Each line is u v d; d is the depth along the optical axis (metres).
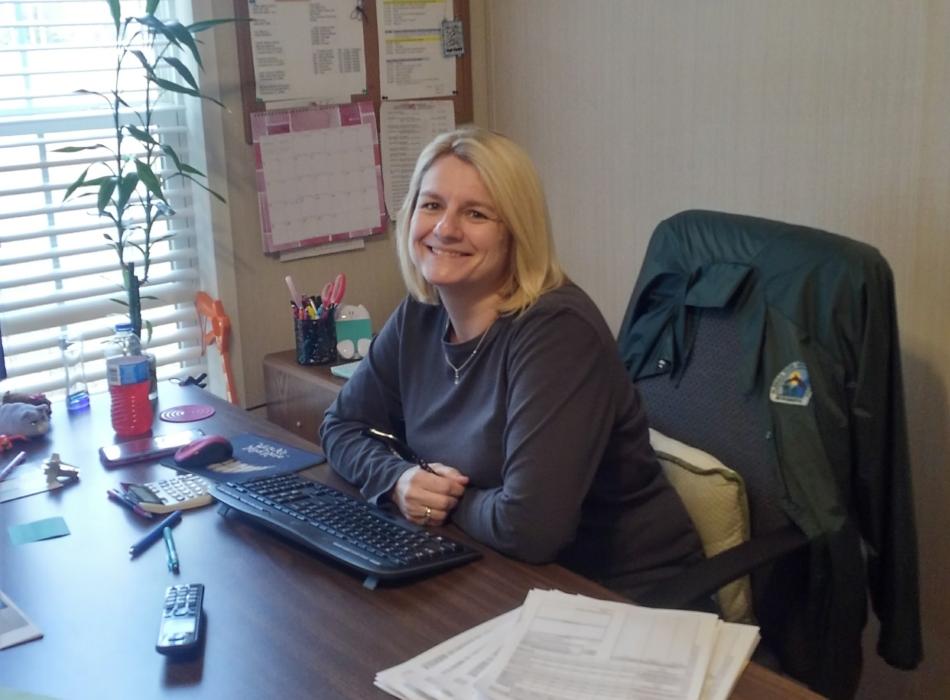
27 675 1.09
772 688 1.04
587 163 2.61
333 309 2.41
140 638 1.16
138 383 1.84
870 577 1.62
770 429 1.57
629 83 2.45
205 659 1.11
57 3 2.25
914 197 1.95
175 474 1.66
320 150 2.57
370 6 2.59
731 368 1.65
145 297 2.35
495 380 1.52
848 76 2.02
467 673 1.06
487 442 1.51
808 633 1.56
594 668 1.05
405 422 1.71
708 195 2.33
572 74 2.59
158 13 2.37
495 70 2.81
